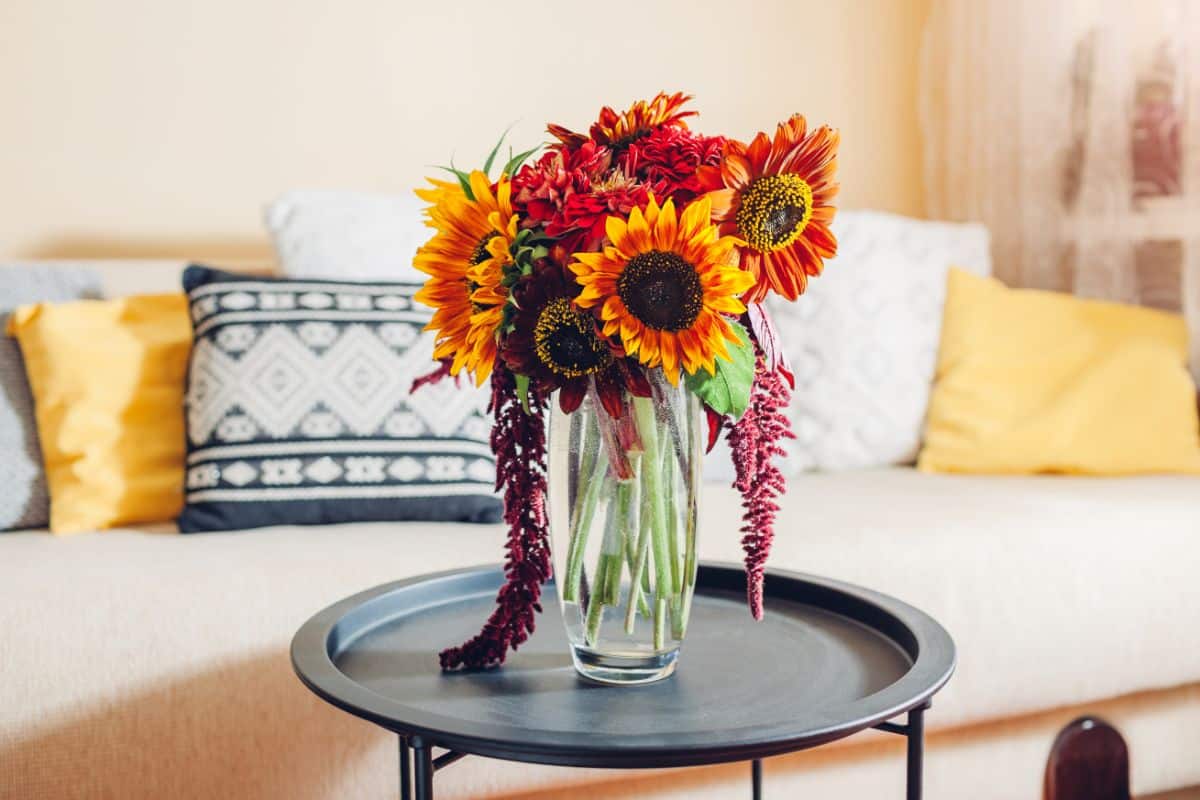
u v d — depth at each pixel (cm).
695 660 103
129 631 128
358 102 240
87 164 222
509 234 88
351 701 84
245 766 129
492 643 100
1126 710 171
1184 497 179
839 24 278
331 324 171
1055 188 246
